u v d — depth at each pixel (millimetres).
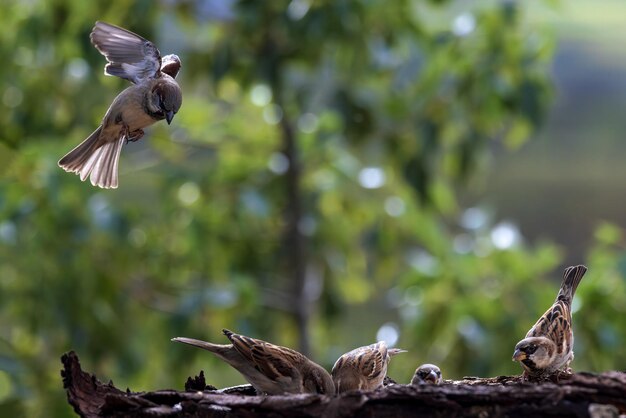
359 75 13906
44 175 13016
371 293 16281
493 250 13789
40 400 12781
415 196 14320
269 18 13508
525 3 13711
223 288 13852
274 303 15062
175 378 13891
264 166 14984
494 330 13242
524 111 13547
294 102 13953
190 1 13859
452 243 14625
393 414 7059
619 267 12578
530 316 13328
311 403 7148
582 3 28594
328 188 15062
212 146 15188
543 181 25062
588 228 23000
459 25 13656
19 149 13867
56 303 13469
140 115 7711
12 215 12969
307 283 15344
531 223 22969
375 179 15016
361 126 13891
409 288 13836
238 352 8852
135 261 14250
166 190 14750
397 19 13734
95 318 13758
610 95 27906
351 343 17922
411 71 14016
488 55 13586
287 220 15055
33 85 14805
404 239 15234
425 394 7020
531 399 6953
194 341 8984
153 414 7223
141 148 16703
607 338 12375
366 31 13578
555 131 27500
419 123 13781
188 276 14938
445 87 13789
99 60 13570
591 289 12555
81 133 14875
